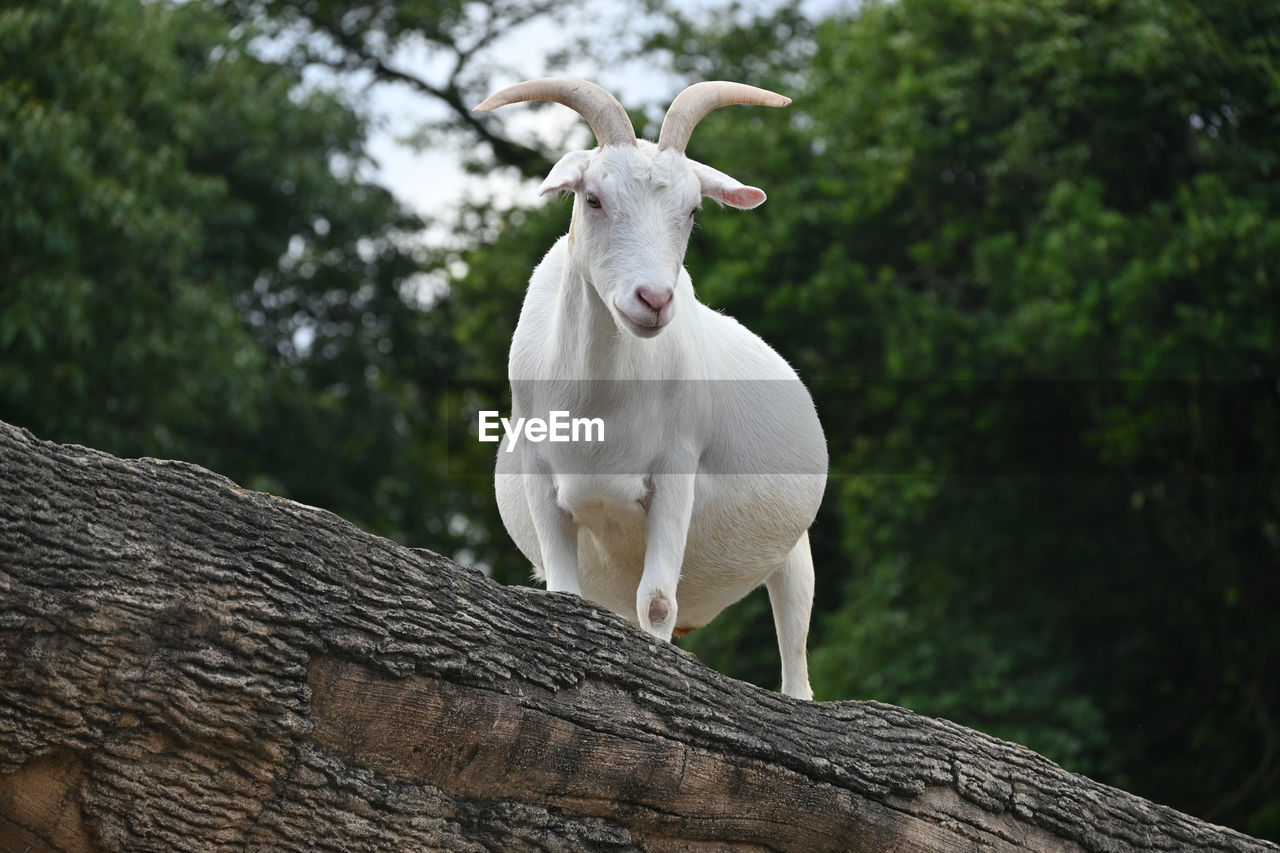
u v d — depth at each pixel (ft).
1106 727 45.65
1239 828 44.11
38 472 10.42
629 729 12.46
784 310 47.67
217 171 64.18
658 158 13.85
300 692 11.06
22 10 41.11
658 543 15.05
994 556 45.75
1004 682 42.57
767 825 13.26
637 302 13.33
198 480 11.28
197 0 63.41
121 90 45.62
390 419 69.00
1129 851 14.94
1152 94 42.19
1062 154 43.42
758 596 48.91
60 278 41.19
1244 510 44.06
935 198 46.88
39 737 10.27
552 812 12.36
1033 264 41.22
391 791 11.60
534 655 12.26
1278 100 42.16
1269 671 45.93
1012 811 14.47
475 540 69.67
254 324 69.72
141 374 47.32
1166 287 40.11
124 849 10.71
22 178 39.65
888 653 43.73
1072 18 43.73
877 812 13.66
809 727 13.71
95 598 10.35
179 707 10.63
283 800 11.14
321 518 11.73
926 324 43.11
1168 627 46.60
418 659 11.55
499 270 63.82
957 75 45.24
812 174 51.21
